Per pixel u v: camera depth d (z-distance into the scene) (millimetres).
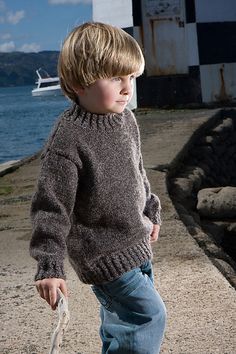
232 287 4754
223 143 13445
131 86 3100
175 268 5176
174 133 12258
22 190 8906
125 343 3113
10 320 4445
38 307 4645
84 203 3078
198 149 11984
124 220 3111
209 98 16312
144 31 16375
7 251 5988
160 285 4836
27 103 82500
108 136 3088
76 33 3033
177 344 3930
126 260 3125
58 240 2977
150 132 12617
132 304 3133
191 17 16188
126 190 3111
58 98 96812
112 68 2992
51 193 3004
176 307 4445
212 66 16312
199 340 3969
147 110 16125
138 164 3252
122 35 3049
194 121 13523
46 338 4145
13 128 37188
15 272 5395
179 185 8836
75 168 3021
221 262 5484
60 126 3068
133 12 16297
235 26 16469
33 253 2990
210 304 4465
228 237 7684
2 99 113875
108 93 3025
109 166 3072
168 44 16375
